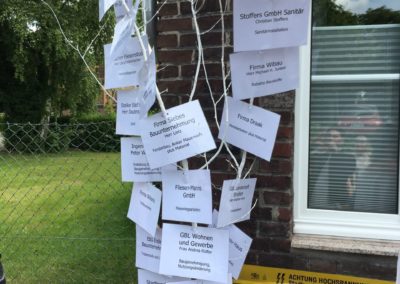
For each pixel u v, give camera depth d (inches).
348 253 93.0
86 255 181.5
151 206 81.7
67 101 616.1
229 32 94.0
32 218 232.7
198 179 75.6
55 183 302.7
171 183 77.5
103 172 315.6
